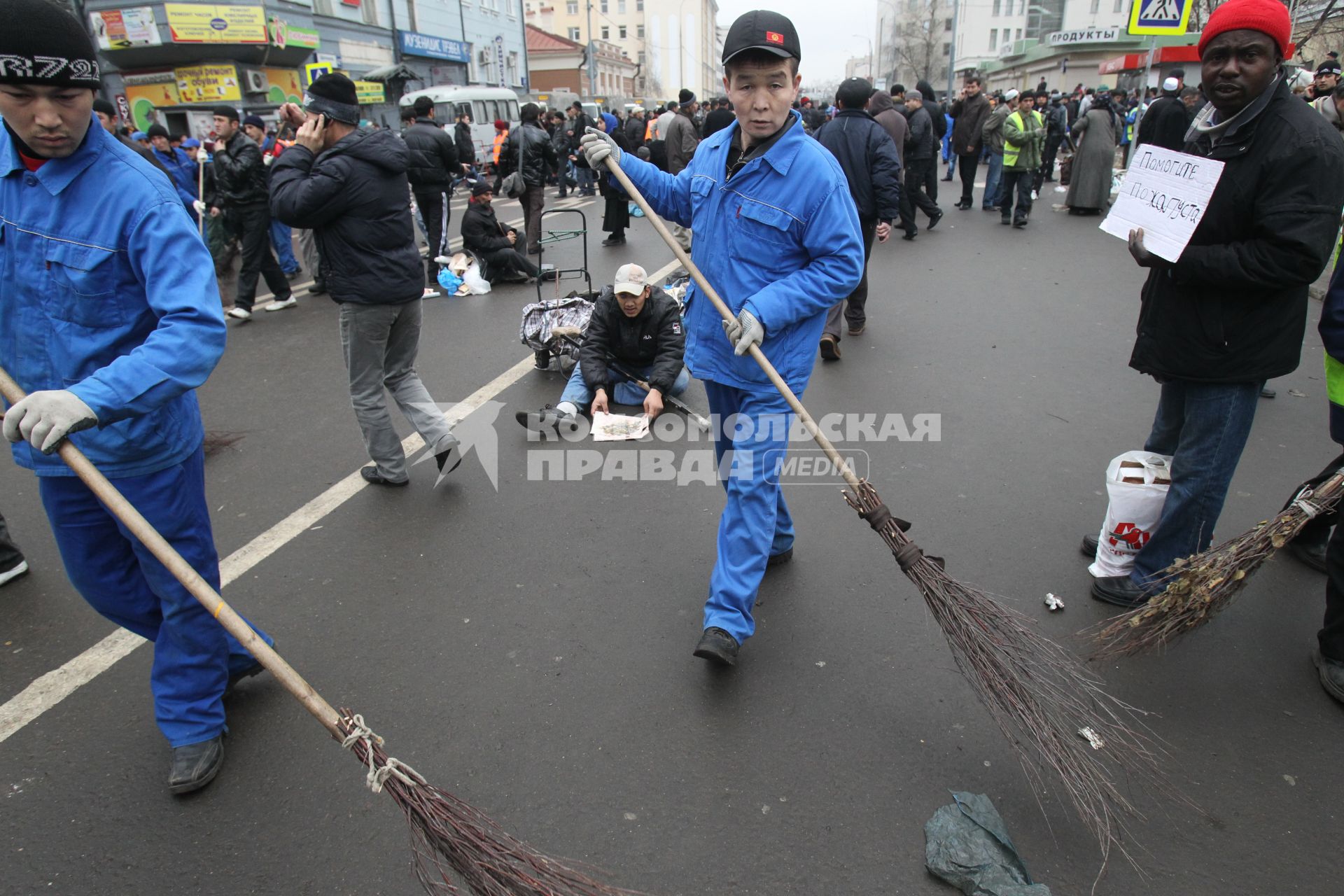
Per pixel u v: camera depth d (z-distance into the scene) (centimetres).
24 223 190
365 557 343
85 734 251
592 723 249
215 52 2055
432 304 799
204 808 223
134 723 255
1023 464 409
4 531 330
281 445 459
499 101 2428
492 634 291
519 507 381
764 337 245
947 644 280
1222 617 290
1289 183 229
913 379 530
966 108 1245
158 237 190
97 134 191
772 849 206
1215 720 244
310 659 281
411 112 848
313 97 341
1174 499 277
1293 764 227
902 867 200
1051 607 296
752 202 248
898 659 273
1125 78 2530
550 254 1028
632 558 337
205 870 204
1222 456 266
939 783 224
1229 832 207
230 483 414
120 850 211
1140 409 470
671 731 245
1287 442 421
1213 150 244
